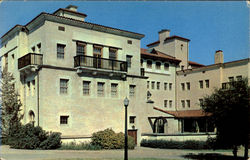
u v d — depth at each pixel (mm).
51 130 23766
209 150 25906
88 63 26484
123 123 28969
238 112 16125
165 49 44094
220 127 17047
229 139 16688
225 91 17188
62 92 25047
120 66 28766
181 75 42594
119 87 29109
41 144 21734
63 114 24656
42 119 23406
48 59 24406
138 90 30922
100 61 27266
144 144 29000
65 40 25641
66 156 18281
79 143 24953
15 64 27984
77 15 28125
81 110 25891
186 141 26906
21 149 21438
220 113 16641
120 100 29016
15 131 25125
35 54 24453
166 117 32656
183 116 34688
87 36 27219
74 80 25719
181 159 19125
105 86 27969
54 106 24172
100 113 27234
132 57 31047
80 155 19312
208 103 17672
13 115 26078
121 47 29953
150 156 20781
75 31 26406
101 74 27703
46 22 24578
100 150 23406
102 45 28281
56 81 24562
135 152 23266
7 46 30266
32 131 22297
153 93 39281
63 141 24031
